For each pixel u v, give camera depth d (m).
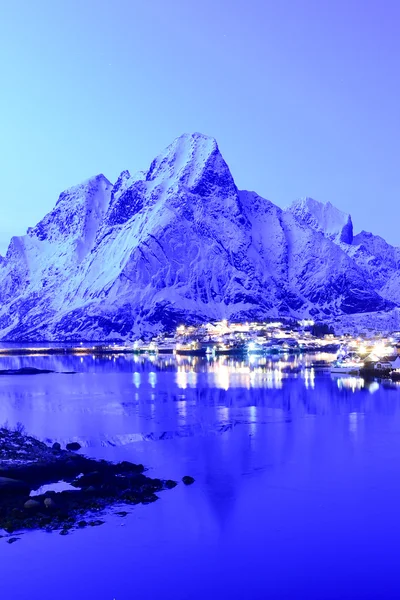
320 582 29.95
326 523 36.53
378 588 29.39
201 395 98.69
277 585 29.75
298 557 32.38
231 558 32.22
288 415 75.81
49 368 176.50
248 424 69.25
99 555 32.22
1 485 40.00
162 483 44.31
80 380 131.62
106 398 95.81
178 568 31.17
